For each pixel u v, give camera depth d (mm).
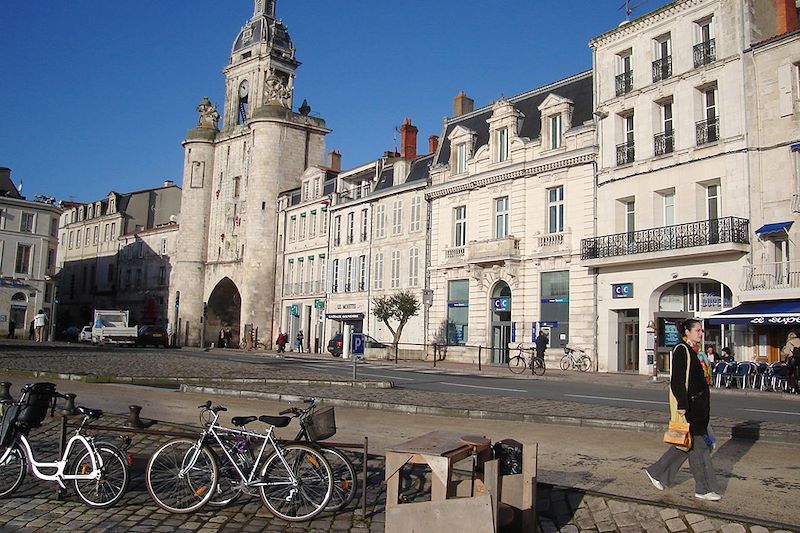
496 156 35844
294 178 59344
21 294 59500
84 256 85312
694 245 26156
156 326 55062
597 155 30953
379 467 8469
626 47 30562
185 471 7152
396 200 43188
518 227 34062
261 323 56781
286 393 15273
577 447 9609
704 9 27422
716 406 15648
